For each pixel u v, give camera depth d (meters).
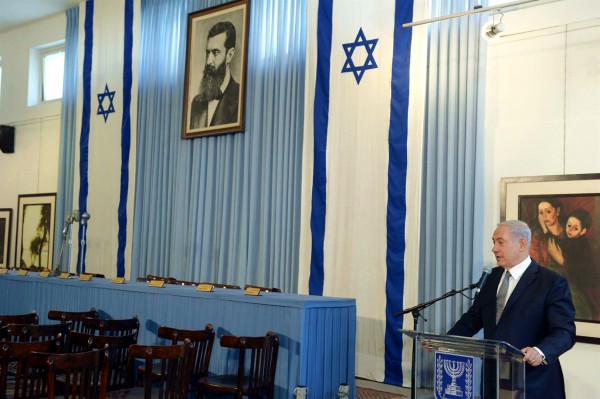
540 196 5.86
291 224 7.63
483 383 2.63
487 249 6.12
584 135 5.71
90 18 10.47
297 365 4.23
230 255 8.23
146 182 9.39
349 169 7.10
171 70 9.28
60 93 11.64
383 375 6.66
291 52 7.86
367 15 7.11
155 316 5.19
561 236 5.72
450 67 6.48
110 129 9.95
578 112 5.77
